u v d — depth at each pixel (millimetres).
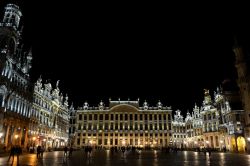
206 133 117000
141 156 58000
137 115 154500
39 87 94062
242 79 83812
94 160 43188
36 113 90750
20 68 76500
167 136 150875
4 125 63719
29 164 32812
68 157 51000
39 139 92375
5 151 58531
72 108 158375
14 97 70312
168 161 40938
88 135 151625
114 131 151375
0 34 67250
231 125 91875
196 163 36531
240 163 36312
